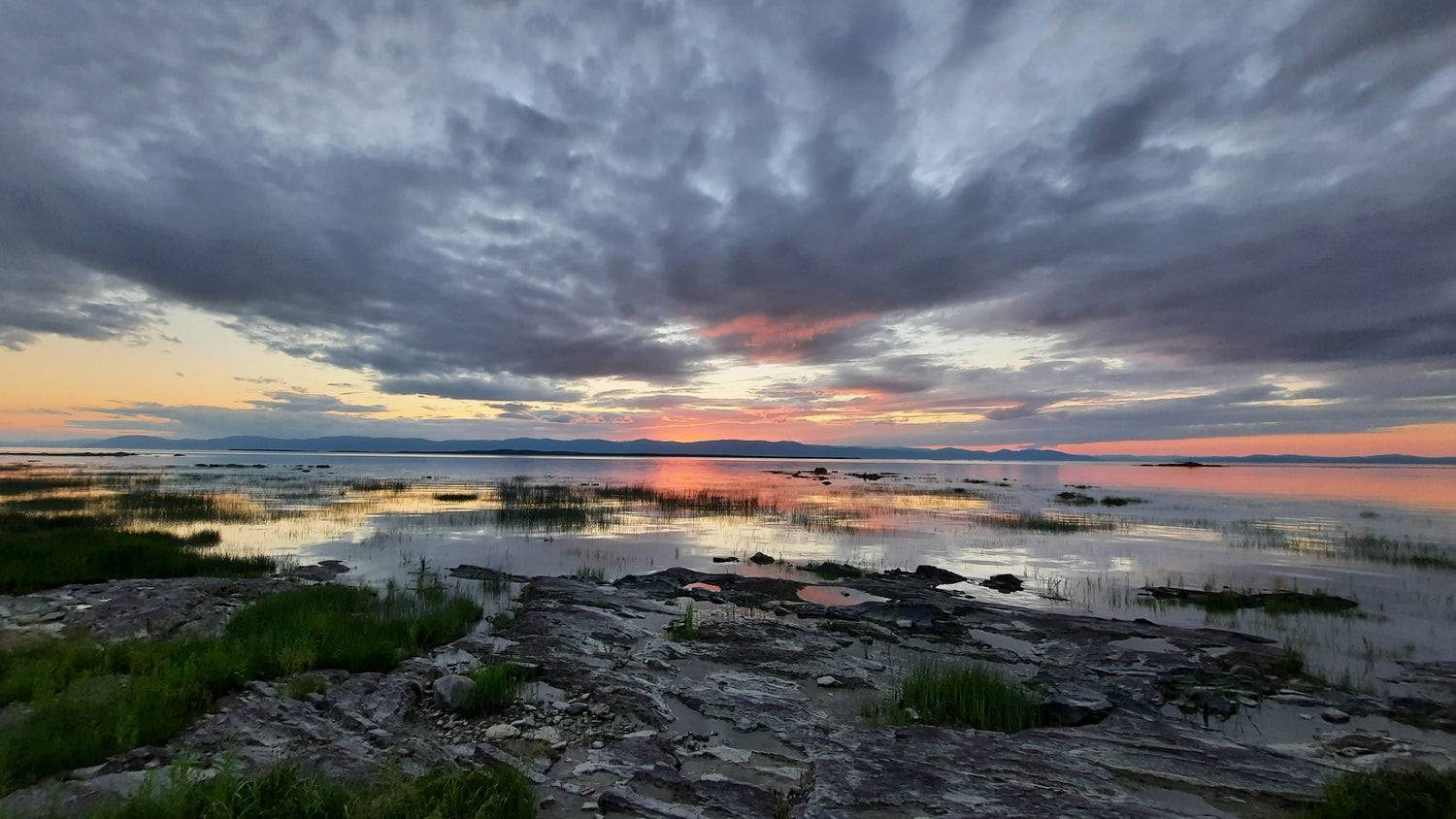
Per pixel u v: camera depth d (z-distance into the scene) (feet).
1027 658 39.24
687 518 110.73
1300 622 48.34
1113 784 22.53
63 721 21.83
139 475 206.59
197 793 17.60
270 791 18.44
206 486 161.99
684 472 326.85
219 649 30.40
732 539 89.15
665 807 20.70
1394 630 46.21
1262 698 32.89
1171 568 70.18
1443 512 132.67
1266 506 148.15
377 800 18.21
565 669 33.71
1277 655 39.45
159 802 16.83
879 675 35.22
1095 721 28.96
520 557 72.54
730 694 31.22
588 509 116.88
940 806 20.70
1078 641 42.39
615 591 54.75
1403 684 35.09
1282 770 23.81
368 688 29.17
